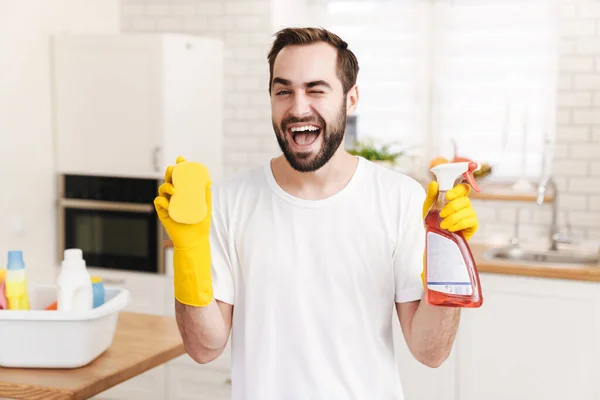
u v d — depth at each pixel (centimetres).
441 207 136
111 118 399
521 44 440
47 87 406
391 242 153
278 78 146
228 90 448
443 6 453
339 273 153
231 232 158
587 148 417
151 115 390
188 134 411
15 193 388
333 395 151
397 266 154
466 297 135
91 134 403
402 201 154
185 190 141
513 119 444
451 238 135
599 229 416
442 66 457
